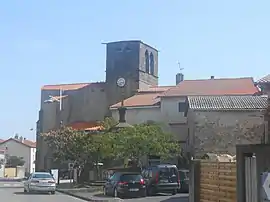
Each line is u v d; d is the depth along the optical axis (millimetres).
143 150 42688
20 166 105938
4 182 66750
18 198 30953
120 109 57594
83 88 74188
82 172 49844
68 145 50000
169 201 27547
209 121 43250
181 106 58531
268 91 34031
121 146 42750
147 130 44500
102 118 71875
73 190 39344
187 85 61188
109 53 71375
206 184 18156
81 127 68062
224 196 15914
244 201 13031
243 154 13180
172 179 34062
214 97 48500
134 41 69812
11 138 112375
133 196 31578
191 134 45219
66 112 74875
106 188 33688
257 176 12148
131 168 43375
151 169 34469
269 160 11867
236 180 13844
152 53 73688
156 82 74875
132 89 69500
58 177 51875
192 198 19641
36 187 37031
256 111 42750
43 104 77000
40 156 73688
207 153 40938
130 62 69875
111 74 71000
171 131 58000
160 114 59594
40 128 76125
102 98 72375
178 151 46281
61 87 78312
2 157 102688
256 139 41656
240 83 60469
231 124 43000
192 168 19734
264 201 11508
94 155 47438
